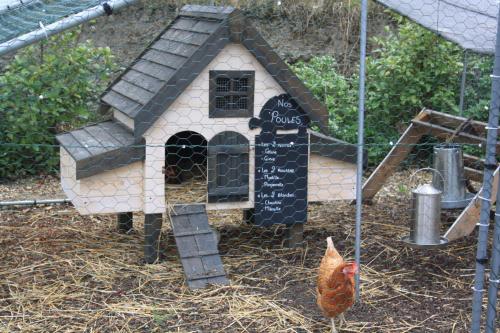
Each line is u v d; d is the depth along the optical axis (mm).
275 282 5074
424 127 6547
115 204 5195
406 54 8688
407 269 5398
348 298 4176
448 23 5855
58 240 5898
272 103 5332
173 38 5648
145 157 5137
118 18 10625
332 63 9523
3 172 8062
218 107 5270
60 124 8406
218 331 4312
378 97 8758
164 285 4988
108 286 4953
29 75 7934
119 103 5543
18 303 4648
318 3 10836
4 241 5867
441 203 5566
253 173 5426
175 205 5383
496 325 4445
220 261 5129
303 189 5559
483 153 8359
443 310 4688
